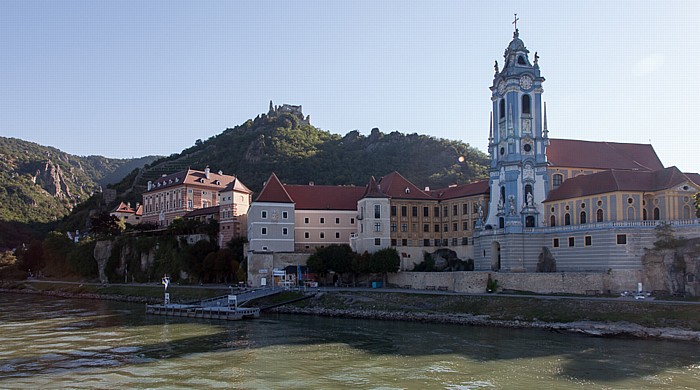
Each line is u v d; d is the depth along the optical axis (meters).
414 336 77.94
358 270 128.50
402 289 117.56
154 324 92.62
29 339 77.06
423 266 136.75
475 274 107.19
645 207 103.50
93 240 193.12
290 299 112.38
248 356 65.06
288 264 134.12
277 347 70.50
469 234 135.62
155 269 165.38
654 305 81.31
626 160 130.25
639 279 96.81
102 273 179.75
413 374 56.22
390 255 127.44
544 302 89.56
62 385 52.53
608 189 104.12
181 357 64.62
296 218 145.12
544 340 73.81
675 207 101.19
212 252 151.00
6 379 54.66
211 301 116.12
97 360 63.03
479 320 89.25
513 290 103.25
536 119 123.50
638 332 75.38
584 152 129.62
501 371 57.12
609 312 82.69
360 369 58.44
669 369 57.38
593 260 103.56
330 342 73.81
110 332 83.56
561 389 50.62
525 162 121.62
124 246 177.50
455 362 61.25
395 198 140.12
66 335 80.69
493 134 129.12
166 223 198.88
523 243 116.00
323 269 130.00
